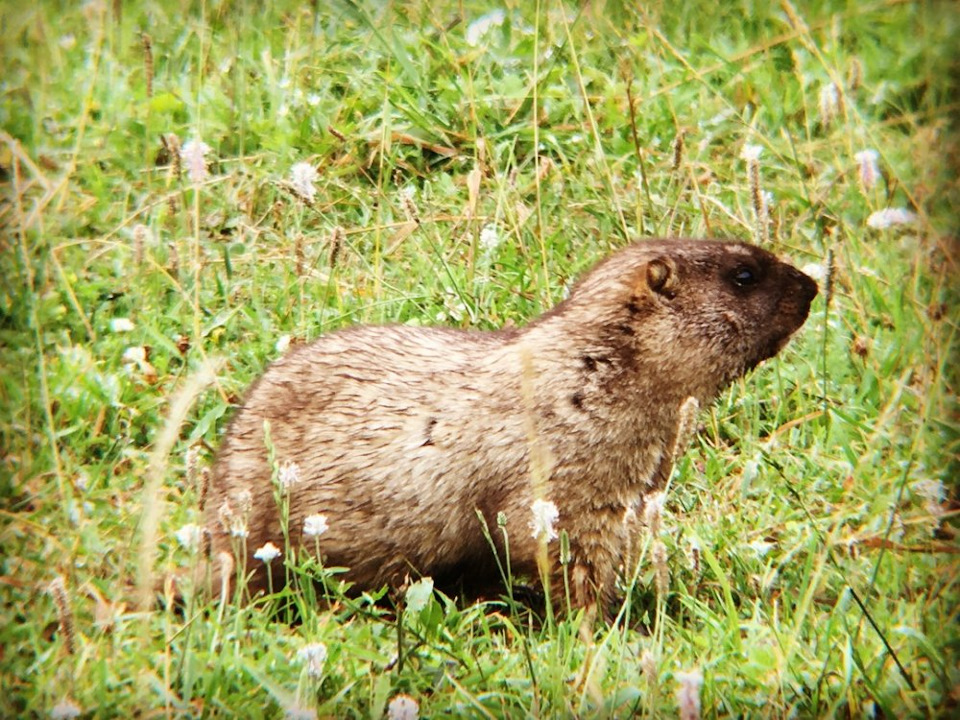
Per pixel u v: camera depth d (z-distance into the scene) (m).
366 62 15.39
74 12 15.79
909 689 8.61
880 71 15.07
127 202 13.63
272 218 13.70
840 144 14.29
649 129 14.45
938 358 11.50
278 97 14.65
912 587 9.77
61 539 9.99
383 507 9.68
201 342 11.62
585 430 9.76
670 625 9.38
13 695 8.38
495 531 9.77
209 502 9.84
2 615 9.31
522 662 8.80
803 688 8.55
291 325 12.30
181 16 15.84
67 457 10.98
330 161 14.24
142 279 12.62
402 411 9.79
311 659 8.19
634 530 8.89
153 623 9.11
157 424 11.43
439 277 12.55
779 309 10.23
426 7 15.98
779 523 10.53
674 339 10.00
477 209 13.15
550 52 15.34
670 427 10.02
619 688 8.39
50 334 12.08
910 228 13.28
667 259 10.03
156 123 14.33
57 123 14.38
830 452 11.26
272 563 9.68
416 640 9.02
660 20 16.00
